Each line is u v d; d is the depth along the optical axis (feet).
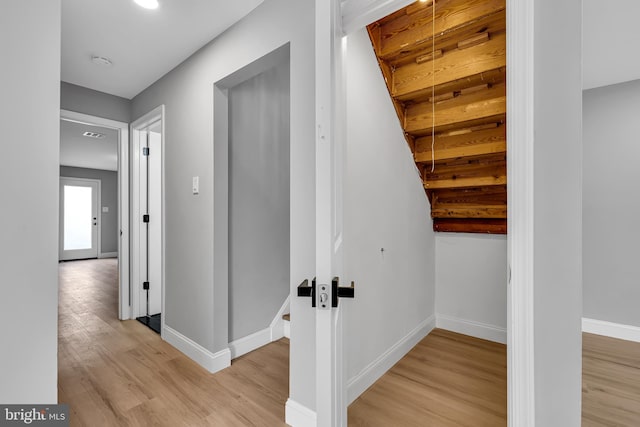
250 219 7.90
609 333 7.96
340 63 3.00
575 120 2.35
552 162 2.28
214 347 6.77
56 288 2.95
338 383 2.92
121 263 10.11
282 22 5.36
